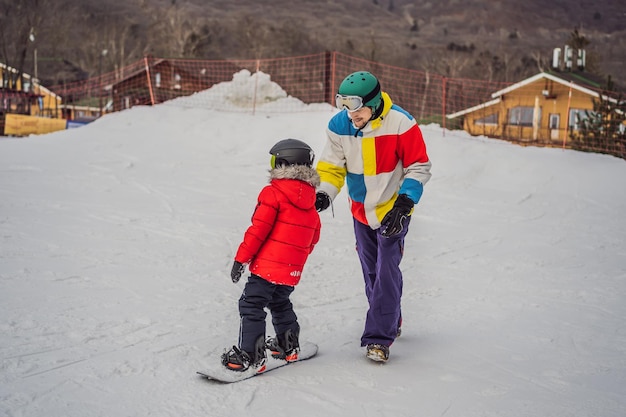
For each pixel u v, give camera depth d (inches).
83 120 930.7
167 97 922.1
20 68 1528.1
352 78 149.3
